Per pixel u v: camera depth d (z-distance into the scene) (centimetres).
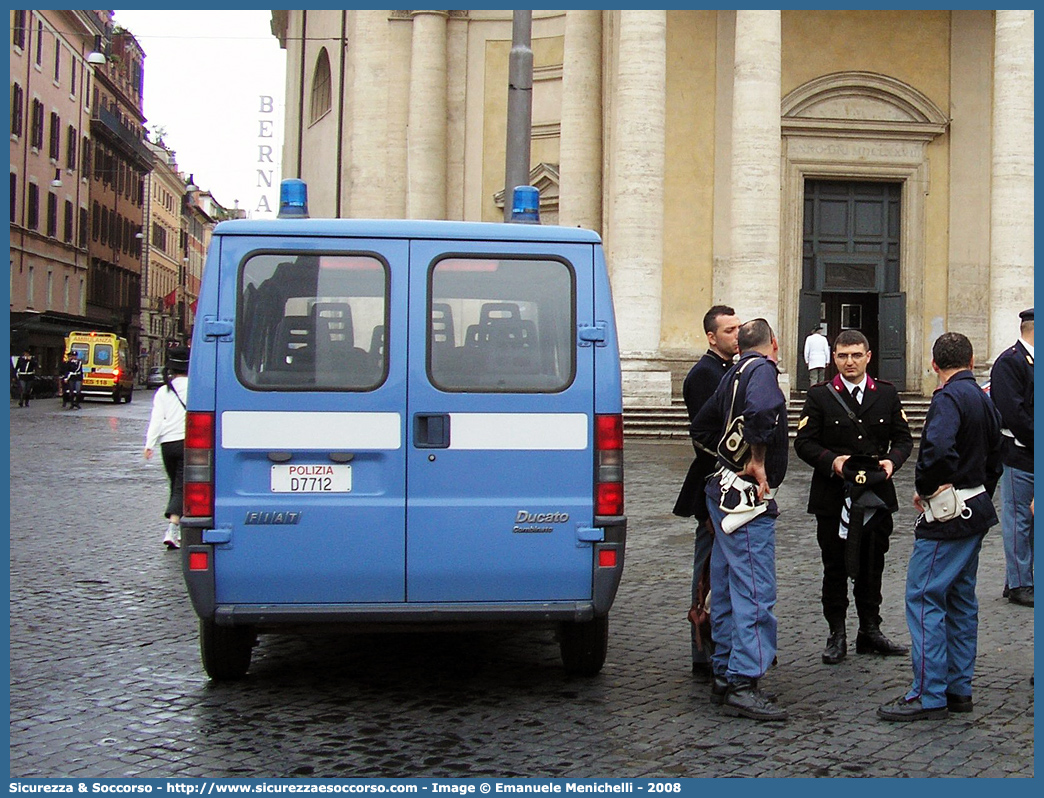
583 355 625
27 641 758
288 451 608
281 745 550
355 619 607
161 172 9425
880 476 711
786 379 2628
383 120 3588
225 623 604
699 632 675
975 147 2972
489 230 625
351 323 615
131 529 1269
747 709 597
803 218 2939
